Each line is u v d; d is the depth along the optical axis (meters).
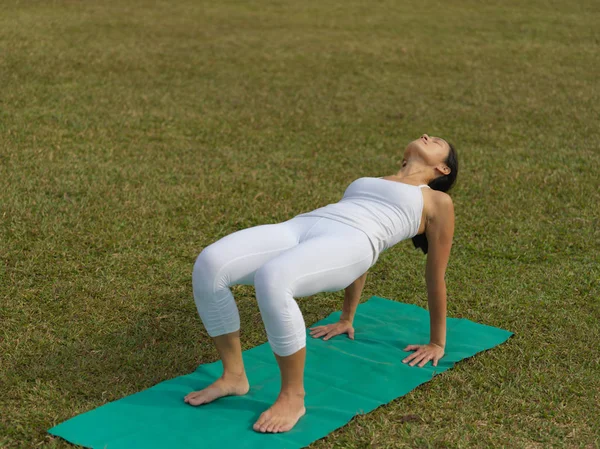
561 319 4.19
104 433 2.94
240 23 14.39
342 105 9.24
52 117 7.70
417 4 17.86
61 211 5.35
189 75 10.12
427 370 3.57
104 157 6.69
